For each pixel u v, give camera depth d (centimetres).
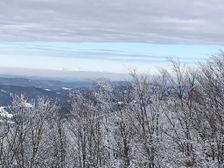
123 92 3872
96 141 4928
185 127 2898
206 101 2747
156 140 3073
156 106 3378
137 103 3647
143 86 3647
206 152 2550
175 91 2977
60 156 5084
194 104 2838
